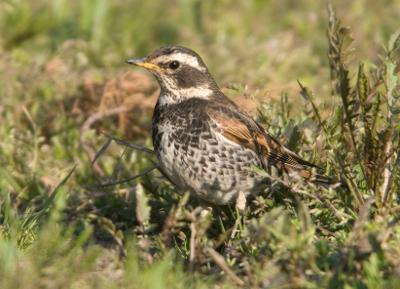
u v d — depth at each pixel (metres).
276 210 9.16
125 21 19.75
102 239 11.45
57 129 14.41
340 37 10.39
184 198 9.66
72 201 12.15
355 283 8.76
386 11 19.67
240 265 9.48
